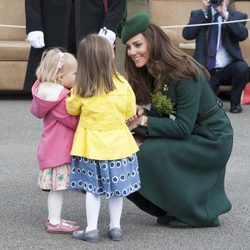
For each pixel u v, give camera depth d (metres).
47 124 7.17
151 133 7.26
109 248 6.86
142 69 7.42
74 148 6.85
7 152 10.66
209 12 13.66
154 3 16.20
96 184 6.81
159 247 6.92
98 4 9.88
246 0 16.48
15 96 15.23
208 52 13.63
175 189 7.23
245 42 15.04
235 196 8.72
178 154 7.23
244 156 10.68
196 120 7.41
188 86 7.20
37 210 8.06
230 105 14.10
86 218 7.68
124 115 6.90
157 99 7.30
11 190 8.83
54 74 7.14
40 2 9.98
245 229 7.50
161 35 7.21
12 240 7.09
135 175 6.91
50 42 10.01
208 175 7.40
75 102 6.85
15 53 14.31
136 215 7.93
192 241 7.10
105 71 6.74
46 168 7.10
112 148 6.73
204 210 7.39
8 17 15.62
